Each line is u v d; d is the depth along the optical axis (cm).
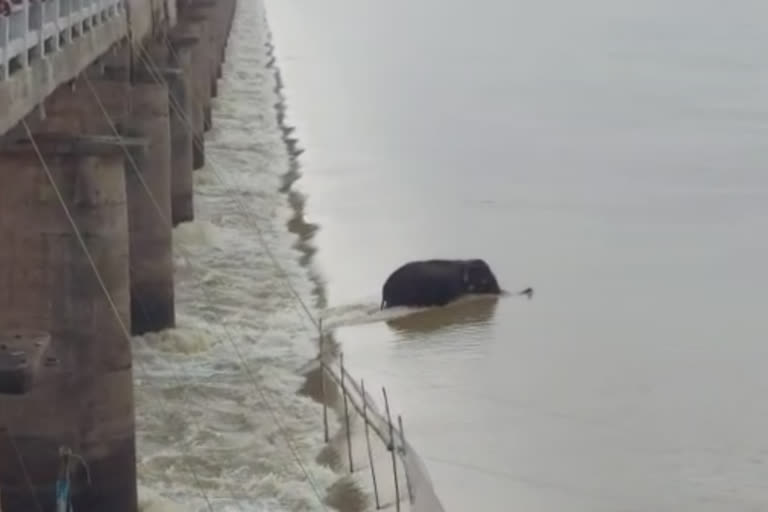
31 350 2823
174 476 3597
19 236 3188
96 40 3666
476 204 6788
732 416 4006
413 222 6400
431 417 3994
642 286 5350
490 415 4006
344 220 6469
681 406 4088
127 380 3319
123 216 3275
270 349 4600
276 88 10881
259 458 3712
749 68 11912
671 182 7344
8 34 2450
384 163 7862
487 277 5175
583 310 5041
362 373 4369
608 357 4525
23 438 3253
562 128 9006
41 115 3080
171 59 6378
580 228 6284
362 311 5016
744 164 7831
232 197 6888
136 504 3409
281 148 8338
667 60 12469
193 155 6988
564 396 4166
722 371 4394
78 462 3275
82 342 3234
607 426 3934
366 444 3781
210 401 4116
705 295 5238
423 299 5041
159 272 4647
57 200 3178
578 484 3541
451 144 8438
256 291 5278
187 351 4550
